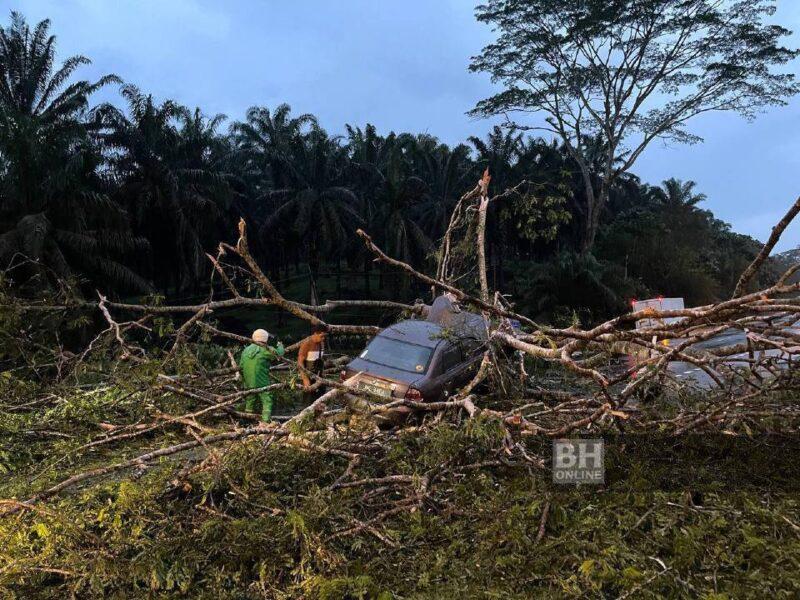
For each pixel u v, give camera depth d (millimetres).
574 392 8117
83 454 6641
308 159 44031
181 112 38812
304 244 46969
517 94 43938
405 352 8148
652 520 4156
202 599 3752
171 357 7434
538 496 4500
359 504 4738
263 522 4242
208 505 4734
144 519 4312
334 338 16219
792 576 3375
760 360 6273
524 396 7555
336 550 4141
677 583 3402
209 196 38000
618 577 3461
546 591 3551
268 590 3861
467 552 4105
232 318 36688
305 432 5449
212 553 4047
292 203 42625
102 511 4219
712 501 4410
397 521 4645
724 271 51469
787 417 5504
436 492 4910
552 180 42406
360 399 6867
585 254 38750
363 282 56156
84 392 7637
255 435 5344
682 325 5477
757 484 5008
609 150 45719
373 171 51062
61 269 24984
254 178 54000
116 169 34781
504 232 39594
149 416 6844
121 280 28984
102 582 3902
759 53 40906
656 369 5449
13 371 8070
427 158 49562
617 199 68375
